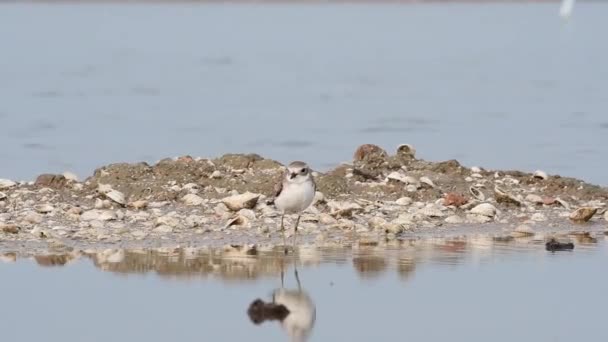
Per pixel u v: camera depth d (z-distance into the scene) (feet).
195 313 37.45
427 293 40.27
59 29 248.52
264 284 41.42
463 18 322.34
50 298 38.96
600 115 104.99
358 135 93.35
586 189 60.90
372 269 43.98
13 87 128.47
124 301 38.83
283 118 105.09
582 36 232.32
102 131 95.55
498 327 36.04
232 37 228.22
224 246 47.70
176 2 494.18
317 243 48.91
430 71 153.89
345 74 149.48
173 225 50.83
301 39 223.10
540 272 43.68
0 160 79.51
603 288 41.16
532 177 62.44
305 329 35.73
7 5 431.02
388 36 233.96
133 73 148.66
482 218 54.95
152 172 59.62
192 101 118.93
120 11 369.09
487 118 103.60
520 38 226.99
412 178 59.72
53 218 51.42
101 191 55.11
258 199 55.06
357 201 56.34
